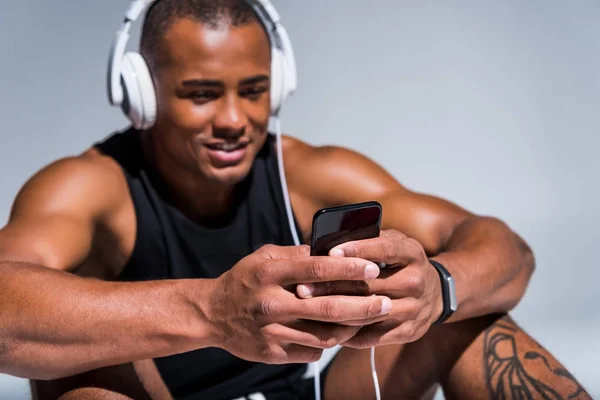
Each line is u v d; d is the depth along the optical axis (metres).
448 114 3.24
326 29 3.16
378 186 1.70
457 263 1.42
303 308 1.11
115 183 1.57
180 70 1.45
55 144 3.05
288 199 1.66
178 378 1.63
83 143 3.06
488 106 3.28
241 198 1.63
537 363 1.44
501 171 3.29
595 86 3.35
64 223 1.45
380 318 1.17
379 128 3.21
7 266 1.29
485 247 1.50
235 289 1.15
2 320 1.24
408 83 3.23
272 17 1.58
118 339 1.22
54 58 3.04
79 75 3.05
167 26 1.47
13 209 1.51
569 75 3.32
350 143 3.20
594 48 3.35
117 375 1.41
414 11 3.20
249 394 1.66
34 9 3.04
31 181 1.55
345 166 1.71
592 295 3.00
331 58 3.17
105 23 3.04
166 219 1.59
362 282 1.16
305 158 1.73
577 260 3.20
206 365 1.63
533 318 2.82
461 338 1.49
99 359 1.25
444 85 3.24
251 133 1.51
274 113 1.63
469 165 3.27
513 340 1.47
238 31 1.46
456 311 1.40
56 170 1.55
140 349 1.23
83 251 1.47
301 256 1.13
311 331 1.15
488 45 3.26
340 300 1.11
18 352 1.25
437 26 3.22
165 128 1.51
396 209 1.66
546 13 3.31
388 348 1.55
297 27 3.15
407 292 1.19
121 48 1.50
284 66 1.58
